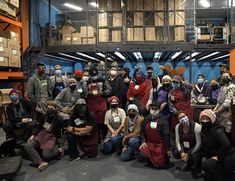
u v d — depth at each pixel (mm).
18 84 7688
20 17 7301
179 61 13758
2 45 5816
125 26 8086
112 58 11633
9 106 4641
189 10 10180
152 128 3916
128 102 5180
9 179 3107
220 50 8773
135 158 4273
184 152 3646
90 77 5387
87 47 8031
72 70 13859
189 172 3625
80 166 3924
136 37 8172
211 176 3090
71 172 3680
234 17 9500
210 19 15711
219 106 4355
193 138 3512
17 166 3318
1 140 5113
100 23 8234
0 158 3729
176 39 8094
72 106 4793
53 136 4246
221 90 4352
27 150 3896
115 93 5332
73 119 4305
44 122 4277
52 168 3852
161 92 4574
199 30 10391
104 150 4516
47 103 4367
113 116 4621
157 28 8164
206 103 5301
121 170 3736
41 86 4832
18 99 4629
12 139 4195
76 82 4965
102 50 7984
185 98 4379
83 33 8516
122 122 4594
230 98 3805
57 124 4273
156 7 8117
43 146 4078
